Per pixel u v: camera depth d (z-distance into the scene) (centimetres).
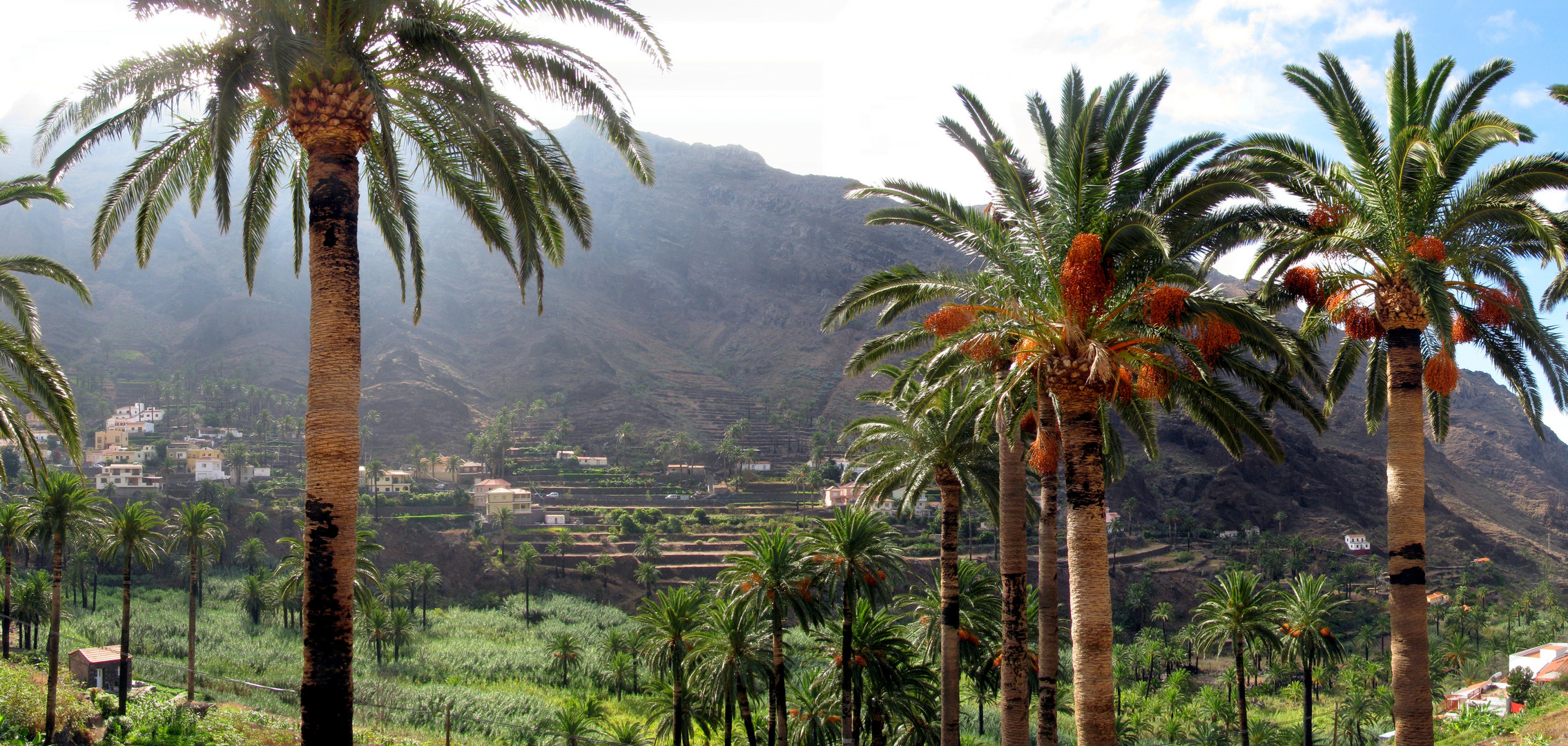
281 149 1645
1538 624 12988
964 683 7262
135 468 14188
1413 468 1703
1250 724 6825
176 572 10462
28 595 6041
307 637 1277
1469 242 1736
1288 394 1786
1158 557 15200
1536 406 1838
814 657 3850
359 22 1349
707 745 4469
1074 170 1645
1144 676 10094
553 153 1605
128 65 1370
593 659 8238
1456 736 2592
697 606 4094
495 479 18538
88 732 3319
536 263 1522
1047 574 2261
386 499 15000
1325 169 1817
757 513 16562
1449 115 1762
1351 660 9569
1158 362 1641
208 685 5322
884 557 3347
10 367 1958
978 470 2753
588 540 14138
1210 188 1617
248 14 1267
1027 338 1692
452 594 12081
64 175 1462
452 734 5091
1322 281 1795
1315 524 18462
